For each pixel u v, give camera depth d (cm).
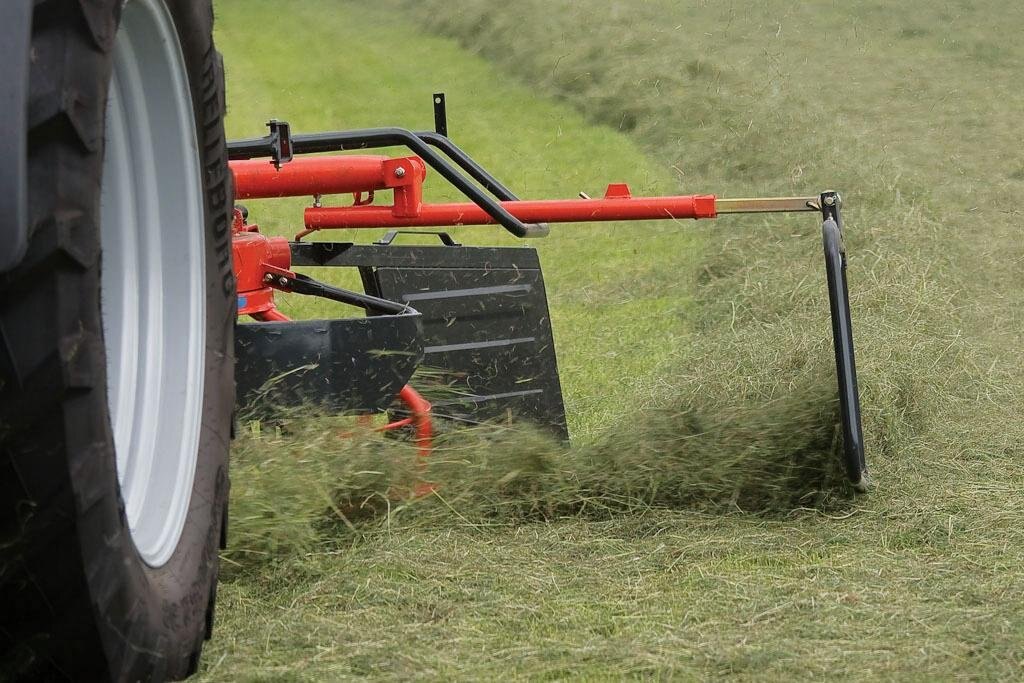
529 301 1427
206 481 784
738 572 991
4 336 536
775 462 1223
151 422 767
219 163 848
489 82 4969
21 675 611
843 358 1186
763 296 2041
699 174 3198
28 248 533
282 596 942
